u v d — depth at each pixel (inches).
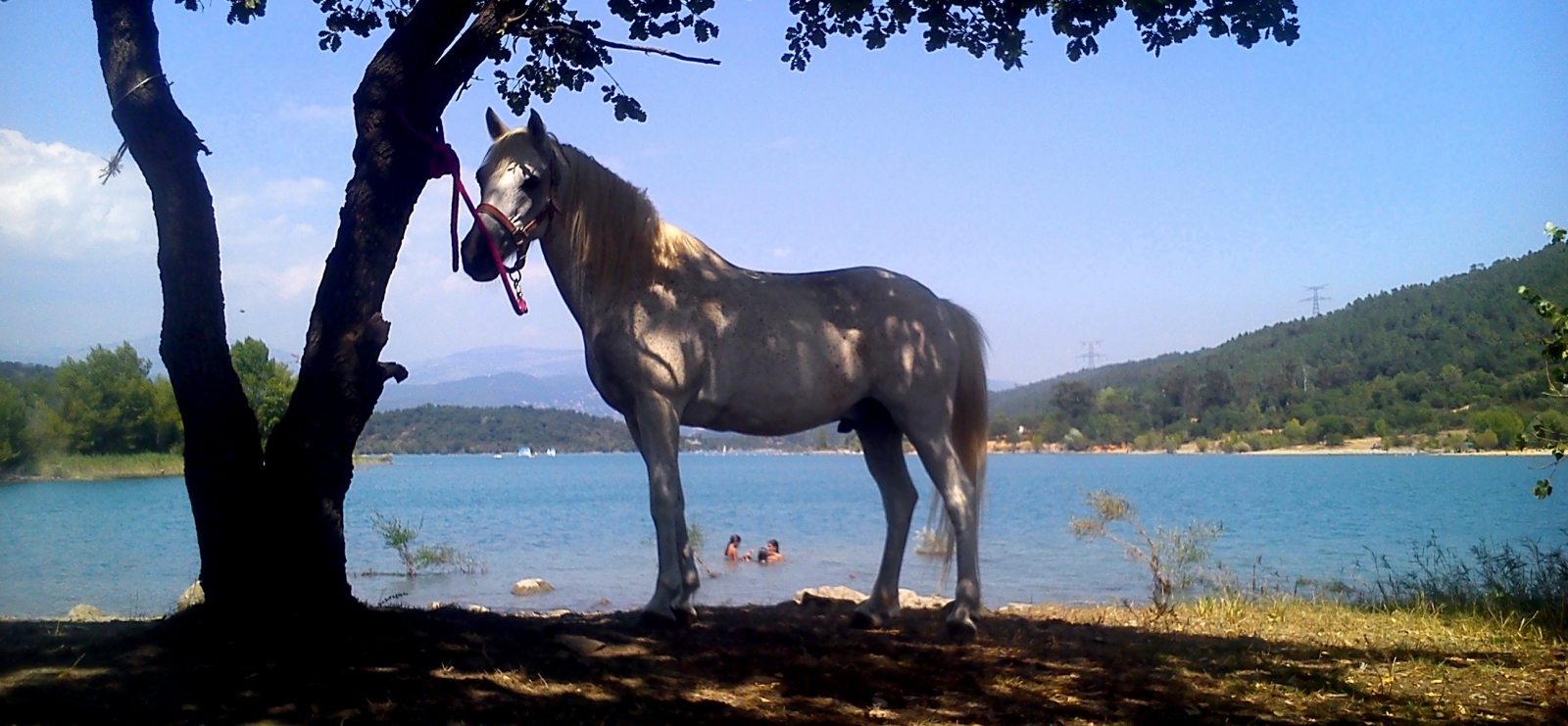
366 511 1380.4
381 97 198.1
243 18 242.7
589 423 7632.9
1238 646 241.8
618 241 217.8
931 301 237.8
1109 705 180.5
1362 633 274.4
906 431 233.9
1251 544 799.7
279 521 188.2
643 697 168.4
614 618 237.8
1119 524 1080.8
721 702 170.7
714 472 4234.7
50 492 1263.5
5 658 167.5
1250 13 221.8
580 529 1063.6
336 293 196.1
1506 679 208.2
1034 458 5039.4
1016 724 168.7
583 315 221.0
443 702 156.0
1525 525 949.8
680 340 216.1
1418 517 1083.3
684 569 225.5
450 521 1187.9
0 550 714.2
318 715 147.6
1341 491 1738.4
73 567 617.3
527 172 211.2
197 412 185.6
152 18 191.9
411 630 197.3
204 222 188.5
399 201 200.4
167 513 1024.2
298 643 178.4
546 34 248.8
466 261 210.1
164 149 185.9
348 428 195.0
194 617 185.6
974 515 235.5
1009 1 233.3
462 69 205.9
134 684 155.8
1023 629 255.6
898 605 254.4
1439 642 259.0
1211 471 2874.0
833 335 225.9
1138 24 229.1
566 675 178.4
